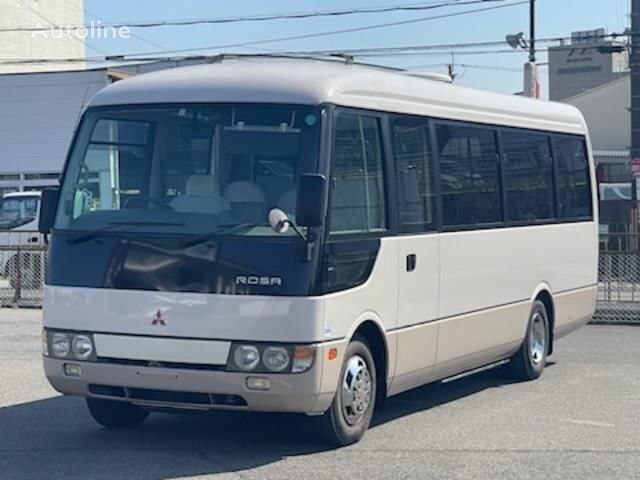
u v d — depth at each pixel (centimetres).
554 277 1297
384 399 928
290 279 796
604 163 4772
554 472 807
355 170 873
